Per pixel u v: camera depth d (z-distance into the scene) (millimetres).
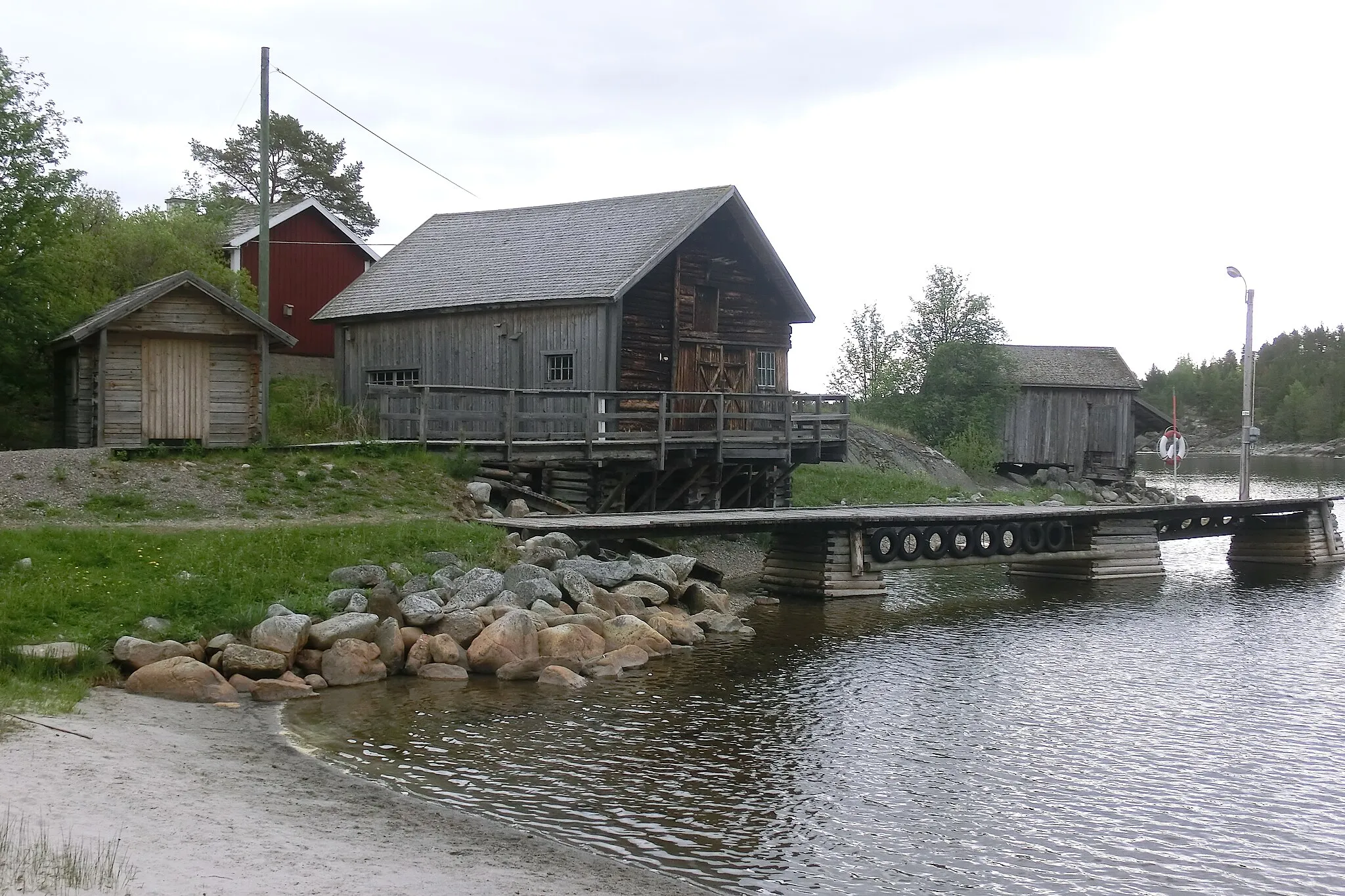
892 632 18750
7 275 24766
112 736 10062
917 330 48688
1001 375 46781
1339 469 80875
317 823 8445
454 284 29812
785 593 22531
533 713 12875
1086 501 43562
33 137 25969
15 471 17656
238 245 38969
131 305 20812
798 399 28297
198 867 6918
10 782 8242
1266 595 24000
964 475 43844
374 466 20531
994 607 21859
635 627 16188
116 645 12688
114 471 18281
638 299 27250
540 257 29250
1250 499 32594
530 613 15172
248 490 18656
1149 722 13305
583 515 21375
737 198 28234
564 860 8398
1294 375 148250
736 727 12664
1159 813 10281
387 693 13484
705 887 8266
